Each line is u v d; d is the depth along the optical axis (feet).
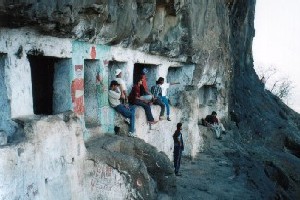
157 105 38.50
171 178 29.58
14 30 19.47
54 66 25.27
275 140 77.92
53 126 21.42
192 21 45.29
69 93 25.17
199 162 45.93
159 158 29.40
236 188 39.04
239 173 44.14
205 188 36.94
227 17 68.80
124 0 27.91
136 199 25.49
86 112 29.50
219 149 52.85
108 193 25.68
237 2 82.89
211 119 57.98
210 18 54.75
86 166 25.49
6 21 18.21
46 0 19.02
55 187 21.75
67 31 22.67
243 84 91.09
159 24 36.99
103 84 29.50
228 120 69.77
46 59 28.17
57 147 21.84
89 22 24.22
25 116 20.76
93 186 25.77
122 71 33.94
